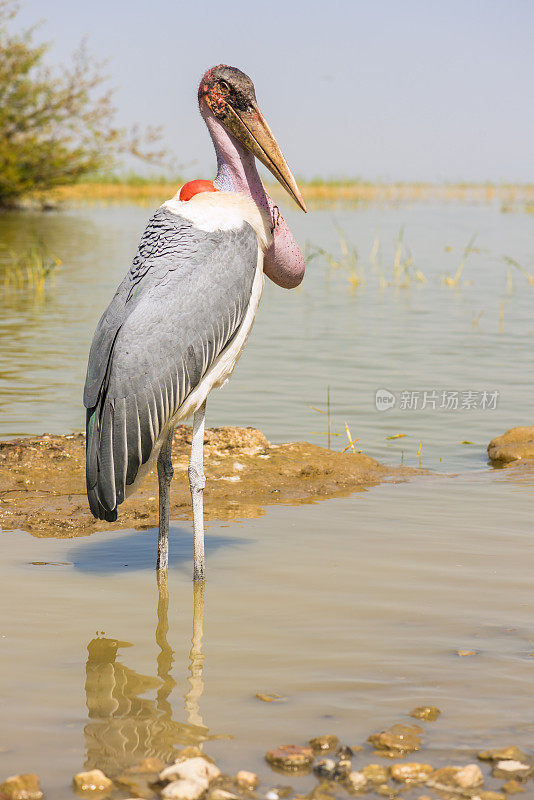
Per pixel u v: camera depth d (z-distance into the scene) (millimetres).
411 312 23500
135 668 6773
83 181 61750
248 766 5539
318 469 12023
